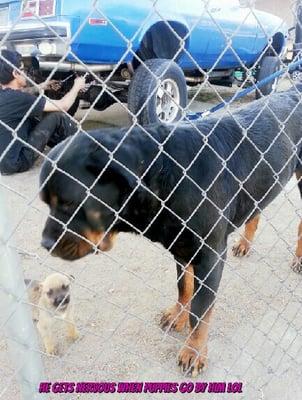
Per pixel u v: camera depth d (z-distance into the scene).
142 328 2.40
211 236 1.95
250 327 2.41
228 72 7.38
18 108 4.29
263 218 3.68
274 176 2.16
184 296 2.31
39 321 2.15
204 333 2.07
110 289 2.73
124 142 1.75
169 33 4.99
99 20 4.00
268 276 2.88
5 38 0.86
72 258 1.67
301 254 2.92
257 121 2.29
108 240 1.82
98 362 2.15
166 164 1.80
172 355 2.21
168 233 1.91
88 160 1.63
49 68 4.23
